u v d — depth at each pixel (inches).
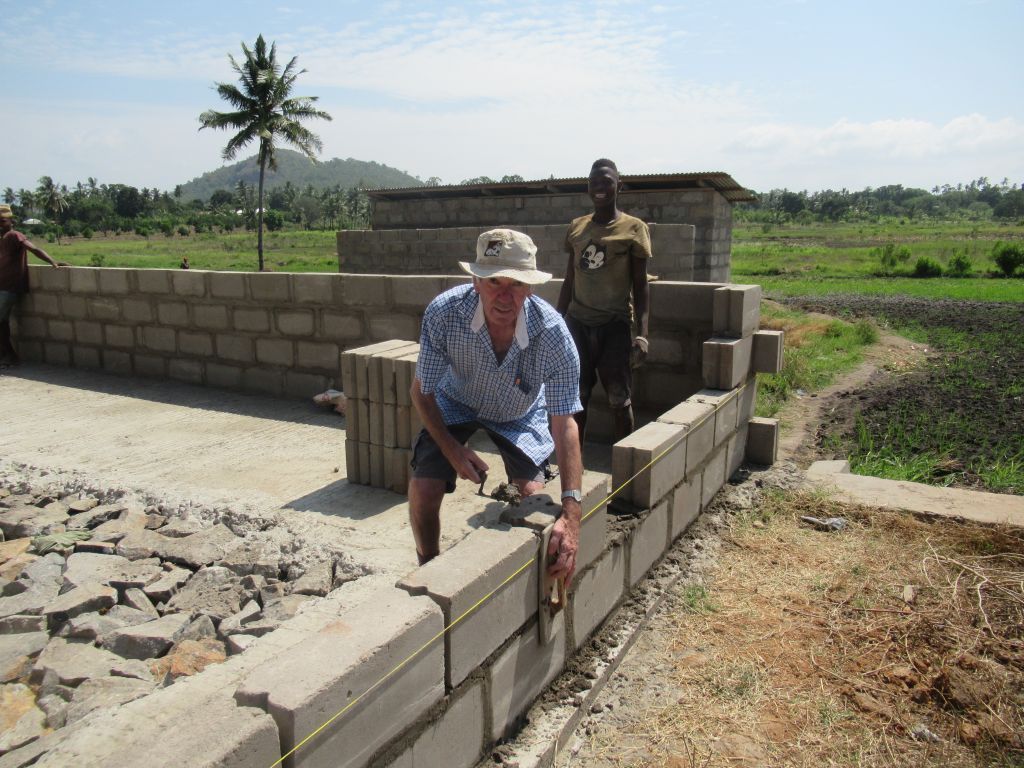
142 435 249.8
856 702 123.2
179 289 318.0
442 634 92.0
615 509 154.1
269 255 2146.9
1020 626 141.9
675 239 524.7
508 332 115.6
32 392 312.5
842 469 247.6
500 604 103.8
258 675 75.0
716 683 128.3
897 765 110.0
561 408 117.3
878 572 164.4
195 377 324.2
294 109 1348.4
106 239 3727.9
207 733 66.1
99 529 176.1
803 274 1402.6
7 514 185.2
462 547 105.6
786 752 112.7
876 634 141.1
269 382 305.4
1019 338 597.9
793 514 195.3
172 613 142.4
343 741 77.4
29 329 370.3
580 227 205.0
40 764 76.6
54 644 132.0
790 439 321.7
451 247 627.2
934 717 119.9
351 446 201.0
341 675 75.5
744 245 2432.3
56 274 353.1
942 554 171.5
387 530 172.4
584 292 203.3
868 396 401.7
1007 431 326.6
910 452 300.8
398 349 203.0
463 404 131.8
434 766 94.3
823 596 155.3
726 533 184.2
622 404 204.7
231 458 225.9
